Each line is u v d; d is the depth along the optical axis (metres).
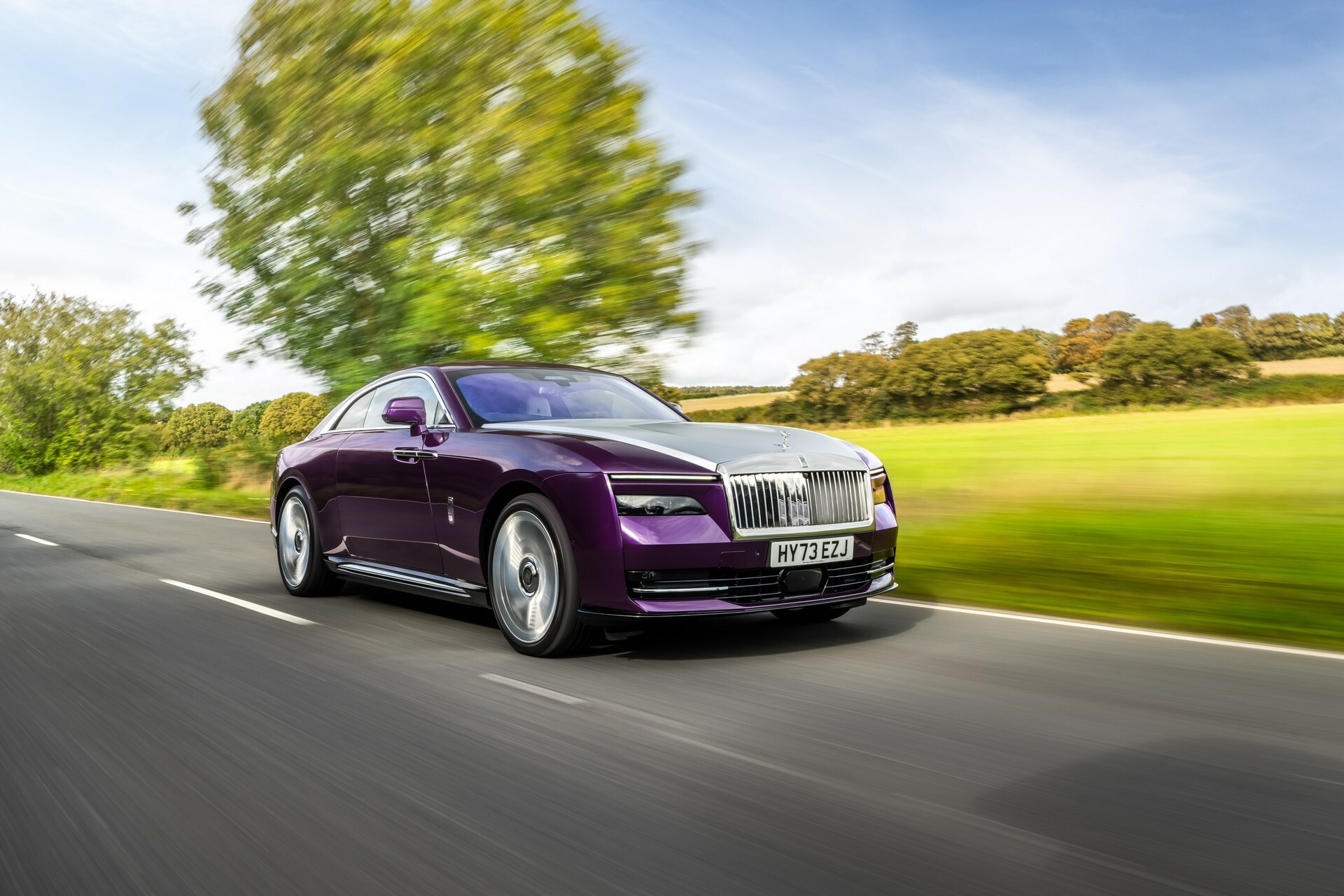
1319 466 25.73
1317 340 99.06
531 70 12.38
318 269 13.31
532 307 12.09
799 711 3.44
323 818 2.53
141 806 2.66
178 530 12.23
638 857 2.25
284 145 13.50
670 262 12.47
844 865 2.19
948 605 5.82
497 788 2.72
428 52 12.38
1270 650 4.44
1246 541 8.84
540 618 4.39
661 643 4.69
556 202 12.05
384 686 3.91
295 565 6.48
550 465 4.36
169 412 46.81
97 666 4.40
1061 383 96.06
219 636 5.03
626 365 12.50
